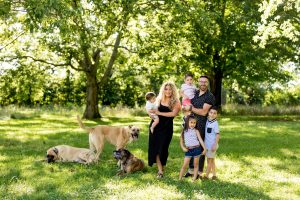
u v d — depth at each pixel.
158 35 23.69
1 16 12.91
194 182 8.11
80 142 13.85
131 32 23.62
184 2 22.64
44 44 22.61
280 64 31.44
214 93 31.77
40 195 6.98
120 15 20.52
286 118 27.48
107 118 26.45
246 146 13.39
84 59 25.53
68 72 27.73
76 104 38.97
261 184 8.10
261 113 32.62
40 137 15.30
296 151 12.47
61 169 9.23
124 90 40.22
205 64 29.16
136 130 10.01
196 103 8.70
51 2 12.03
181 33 24.20
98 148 10.05
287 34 13.66
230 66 30.30
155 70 28.66
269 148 12.98
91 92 26.28
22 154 11.26
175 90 8.81
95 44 20.28
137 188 7.53
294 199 7.04
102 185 7.73
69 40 20.83
